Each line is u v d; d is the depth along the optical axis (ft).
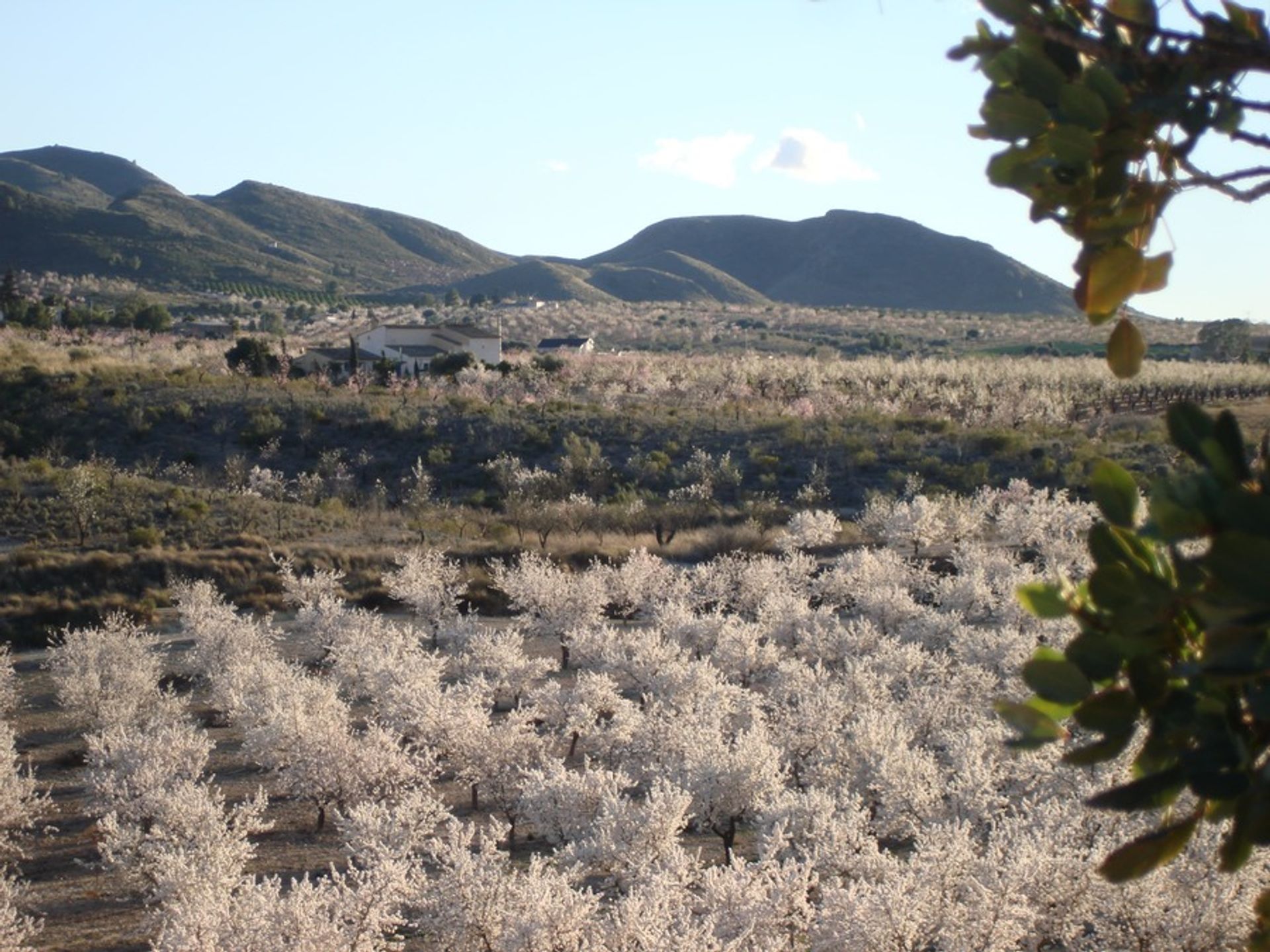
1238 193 7.68
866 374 289.94
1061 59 7.75
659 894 48.88
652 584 132.05
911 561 147.64
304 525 160.15
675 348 545.03
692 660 113.09
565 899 48.26
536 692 89.15
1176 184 7.82
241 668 98.07
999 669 97.81
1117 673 7.19
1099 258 8.00
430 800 66.80
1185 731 7.22
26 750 91.09
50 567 133.08
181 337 401.29
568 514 163.63
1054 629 97.35
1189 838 7.44
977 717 82.07
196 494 168.04
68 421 208.64
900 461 196.75
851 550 156.87
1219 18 7.47
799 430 208.85
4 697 96.73
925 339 569.64
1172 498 6.74
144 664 101.86
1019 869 48.06
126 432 206.49
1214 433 6.84
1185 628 7.23
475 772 74.90
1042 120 7.56
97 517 154.61
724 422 221.66
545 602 120.37
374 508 173.27
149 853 61.93
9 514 154.10
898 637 112.68
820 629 109.81
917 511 149.59
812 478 184.44
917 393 259.39
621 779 67.15
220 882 58.59
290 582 132.05
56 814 77.77
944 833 52.34
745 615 134.72
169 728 85.92
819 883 55.42
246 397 222.28
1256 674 6.18
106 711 90.84
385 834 63.10
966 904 48.32
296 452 203.41
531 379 262.06
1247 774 6.81
